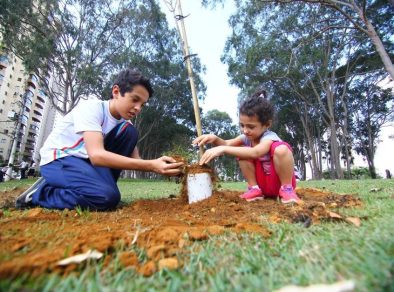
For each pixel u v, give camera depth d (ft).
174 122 85.40
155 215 6.47
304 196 9.52
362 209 6.33
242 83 54.39
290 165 8.00
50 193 7.61
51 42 44.55
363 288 2.33
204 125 103.40
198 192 7.68
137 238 4.18
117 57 51.29
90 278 2.77
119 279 2.82
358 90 70.33
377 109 74.69
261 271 3.02
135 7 51.24
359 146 84.94
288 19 44.47
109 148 8.50
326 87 56.34
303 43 36.91
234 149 7.97
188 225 5.34
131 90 7.62
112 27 50.03
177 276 2.95
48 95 49.85
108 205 7.29
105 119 7.98
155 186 21.99
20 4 43.55
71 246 3.57
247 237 4.46
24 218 5.83
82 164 7.57
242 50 50.72
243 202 7.89
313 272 2.86
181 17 9.30
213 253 3.75
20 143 125.59
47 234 4.35
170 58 64.34
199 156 8.60
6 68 115.14
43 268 2.88
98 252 3.38
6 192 13.17
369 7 44.06
